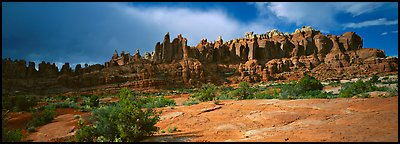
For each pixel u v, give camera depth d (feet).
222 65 328.08
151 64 297.12
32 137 54.39
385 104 55.16
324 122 46.68
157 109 84.17
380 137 32.32
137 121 43.16
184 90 244.42
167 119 65.57
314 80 139.33
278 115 56.24
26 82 253.03
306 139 34.68
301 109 62.08
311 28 386.93
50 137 53.42
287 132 40.50
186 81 277.64
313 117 52.16
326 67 309.83
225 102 89.15
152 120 44.47
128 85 252.42
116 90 239.71
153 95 213.05
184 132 49.06
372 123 40.42
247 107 73.26
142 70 269.85
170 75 283.59
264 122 52.34
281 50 356.79
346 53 339.98
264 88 214.07
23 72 264.31
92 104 120.26
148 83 256.11
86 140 42.52
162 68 292.61
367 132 35.22
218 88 229.86
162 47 319.68
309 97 102.83
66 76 264.72
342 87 152.56
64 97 199.52
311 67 319.68
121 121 42.14
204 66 312.50
